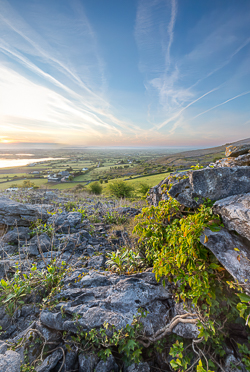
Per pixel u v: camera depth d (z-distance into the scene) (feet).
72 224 26.23
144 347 9.78
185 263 9.48
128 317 9.64
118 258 13.87
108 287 11.64
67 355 9.12
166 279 11.43
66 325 9.55
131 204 51.98
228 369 8.15
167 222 12.06
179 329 8.87
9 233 20.94
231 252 7.70
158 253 11.56
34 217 24.44
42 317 10.05
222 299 8.71
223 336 9.10
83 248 20.17
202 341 8.44
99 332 9.04
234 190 9.19
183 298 9.37
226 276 8.68
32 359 9.09
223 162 17.01
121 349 8.98
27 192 63.77
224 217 8.32
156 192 18.86
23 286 11.78
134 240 18.84
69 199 59.88
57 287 12.32
